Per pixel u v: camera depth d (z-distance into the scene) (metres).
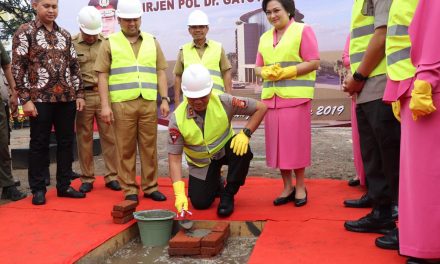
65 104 4.49
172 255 3.37
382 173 3.31
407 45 2.63
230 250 3.46
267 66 4.07
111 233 3.56
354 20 3.31
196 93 3.45
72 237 3.50
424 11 2.46
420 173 2.55
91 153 5.05
